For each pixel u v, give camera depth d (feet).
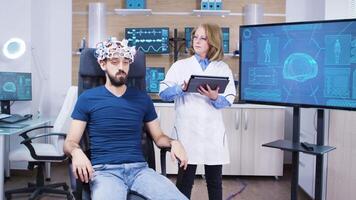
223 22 13.78
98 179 5.51
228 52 13.57
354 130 7.80
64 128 9.29
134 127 6.15
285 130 13.09
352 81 6.70
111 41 6.10
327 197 9.03
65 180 11.87
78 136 5.95
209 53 7.46
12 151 9.81
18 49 12.28
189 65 7.45
